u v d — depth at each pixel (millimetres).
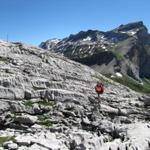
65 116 60344
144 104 78125
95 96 78438
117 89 119125
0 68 77000
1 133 48125
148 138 44469
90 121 56531
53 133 47156
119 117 61094
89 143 40375
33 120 54500
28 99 66688
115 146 40000
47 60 105125
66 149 39688
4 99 62656
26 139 41875
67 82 86625
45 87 74438
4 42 107500
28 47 112188
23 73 79875
